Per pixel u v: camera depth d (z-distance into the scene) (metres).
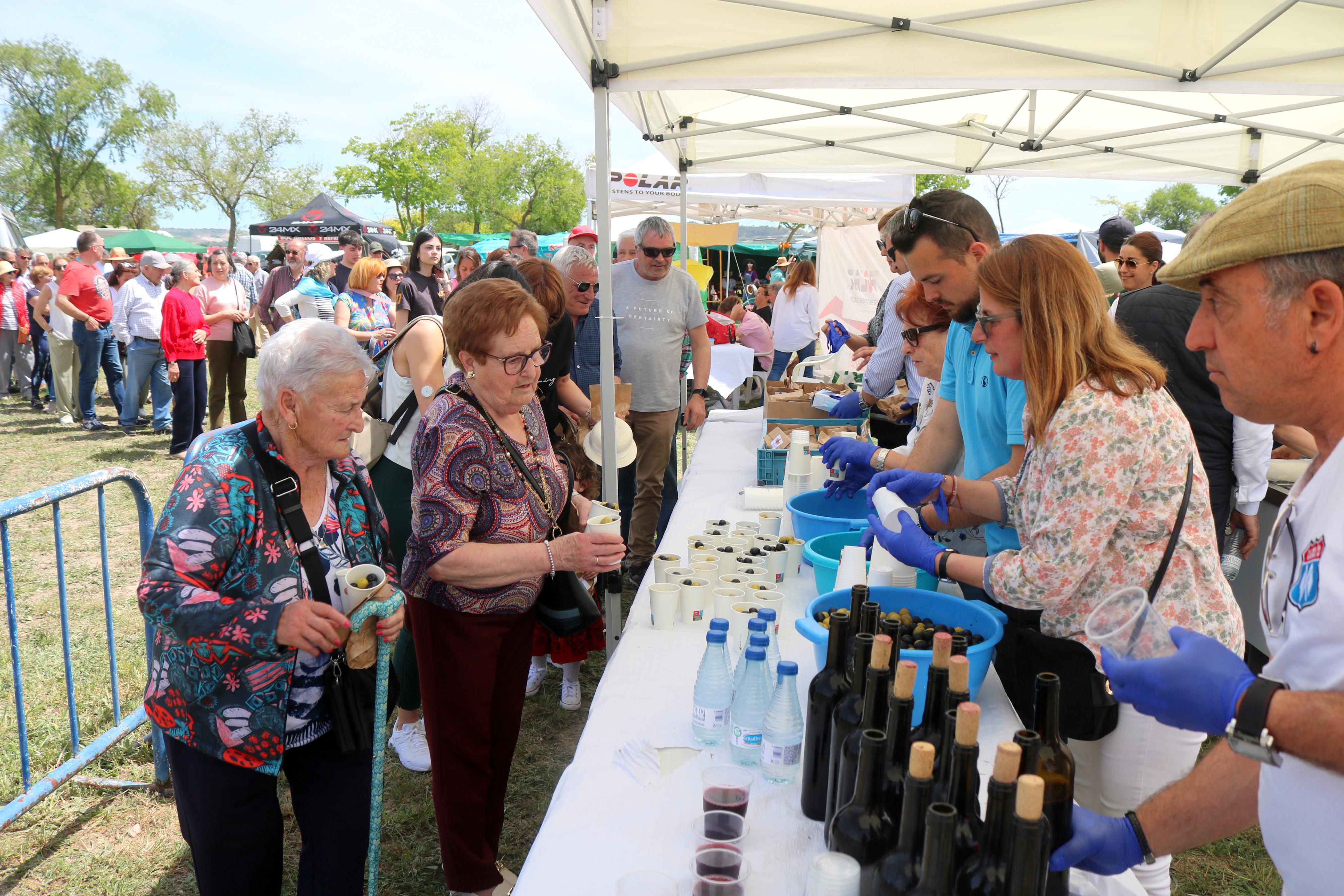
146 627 2.88
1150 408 1.51
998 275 1.60
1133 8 3.03
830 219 12.46
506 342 1.92
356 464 1.91
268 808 1.77
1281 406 0.95
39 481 7.05
